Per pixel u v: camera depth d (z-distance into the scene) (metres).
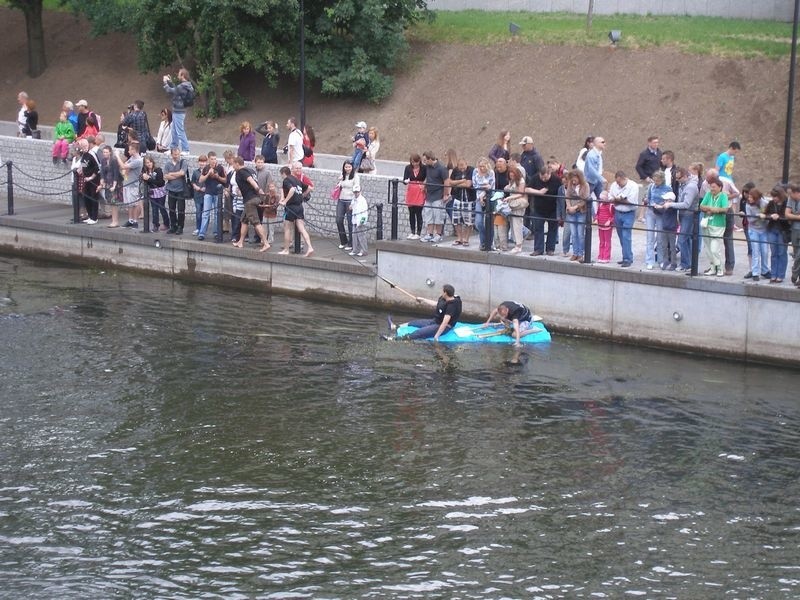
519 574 16.02
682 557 16.48
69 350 25.05
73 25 51.88
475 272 27.12
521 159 28.47
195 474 19.09
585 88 39.38
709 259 25.83
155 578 15.89
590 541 16.94
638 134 37.03
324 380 23.36
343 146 40.59
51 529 17.22
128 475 19.03
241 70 45.94
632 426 21.05
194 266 30.95
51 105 47.38
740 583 15.81
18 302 28.72
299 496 18.33
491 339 25.77
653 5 42.84
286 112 43.62
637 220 30.23
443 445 20.23
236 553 16.56
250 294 29.84
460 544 16.83
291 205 29.39
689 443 20.34
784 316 23.75
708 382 23.17
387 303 28.41
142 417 21.42
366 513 17.78
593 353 24.97
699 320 24.61
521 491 18.53
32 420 21.22
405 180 28.88
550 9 45.25
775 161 34.41
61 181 36.47
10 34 52.44
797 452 19.97
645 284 25.08
